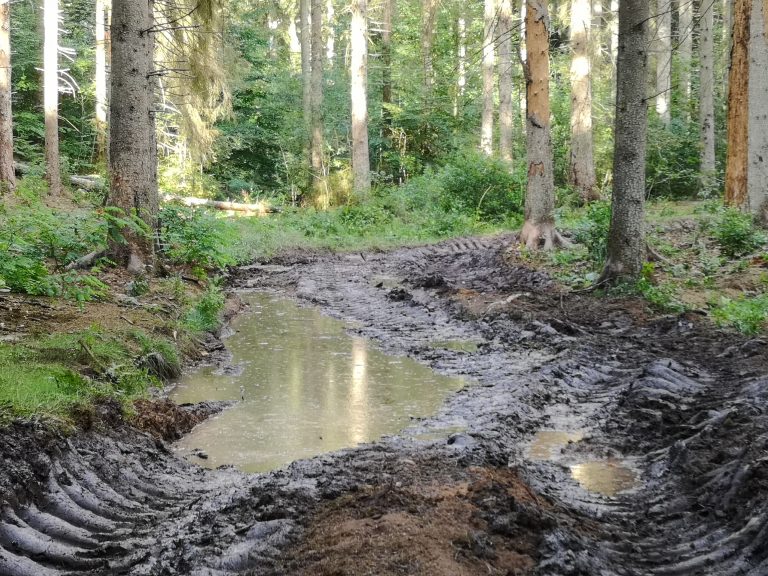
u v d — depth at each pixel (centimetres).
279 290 1577
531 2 1714
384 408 741
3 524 436
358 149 3056
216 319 1125
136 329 879
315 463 554
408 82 3744
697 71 3475
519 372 862
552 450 627
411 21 4297
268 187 3731
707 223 1745
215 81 1631
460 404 742
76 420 567
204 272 1367
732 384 759
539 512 428
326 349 1018
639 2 1180
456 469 520
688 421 655
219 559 409
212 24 1534
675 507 498
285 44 4716
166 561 419
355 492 482
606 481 559
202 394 791
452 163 3056
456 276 1648
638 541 446
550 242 1745
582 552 399
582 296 1248
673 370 800
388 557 378
